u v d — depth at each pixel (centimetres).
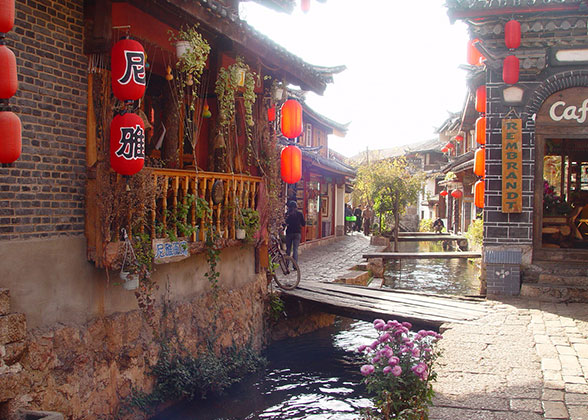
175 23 689
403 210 2694
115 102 605
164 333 700
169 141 883
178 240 668
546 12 1010
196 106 854
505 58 1008
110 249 572
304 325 1096
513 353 665
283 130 948
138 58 546
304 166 2075
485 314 880
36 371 505
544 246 1170
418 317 853
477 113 2152
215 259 761
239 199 839
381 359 473
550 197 1316
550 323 819
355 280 1414
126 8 625
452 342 711
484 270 1084
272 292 1006
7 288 486
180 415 675
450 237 2700
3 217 495
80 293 573
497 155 1067
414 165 5006
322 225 2564
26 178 518
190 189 749
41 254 525
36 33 530
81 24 584
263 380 821
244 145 913
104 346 600
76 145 577
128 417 618
